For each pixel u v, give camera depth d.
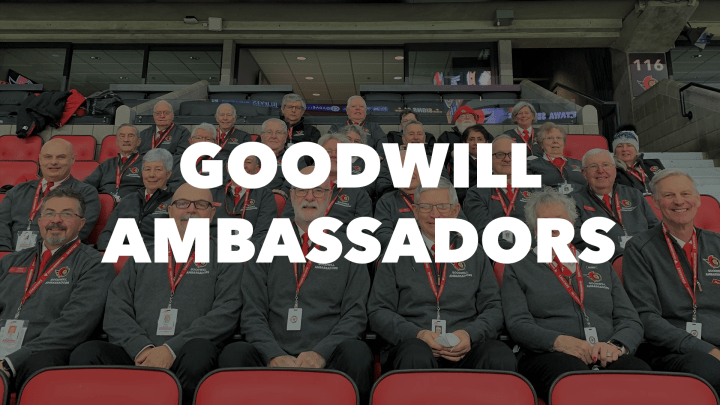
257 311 1.97
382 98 6.55
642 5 7.70
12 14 8.21
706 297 1.99
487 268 2.14
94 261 2.09
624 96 8.42
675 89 7.02
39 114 5.05
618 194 3.05
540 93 6.11
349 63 9.61
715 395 1.33
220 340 1.93
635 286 2.08
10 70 8.77
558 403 1.35
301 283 2.03
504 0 7.77
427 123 5.44
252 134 4.95
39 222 2.12
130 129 3.86
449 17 8.26
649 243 2.14
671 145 7.06
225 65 8.52
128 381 1.37
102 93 5.47
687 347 1.81
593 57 8.97
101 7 8.02
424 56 8.76
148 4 7.93
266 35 8.57
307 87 10.84
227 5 7.95
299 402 1.33
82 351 1.71
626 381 1.36
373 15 8.20
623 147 3.89
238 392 1.34
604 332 1.93
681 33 8.28
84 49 8.77
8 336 1.94
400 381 1.36
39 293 2.02
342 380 1.37
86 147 4.88
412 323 1.95
